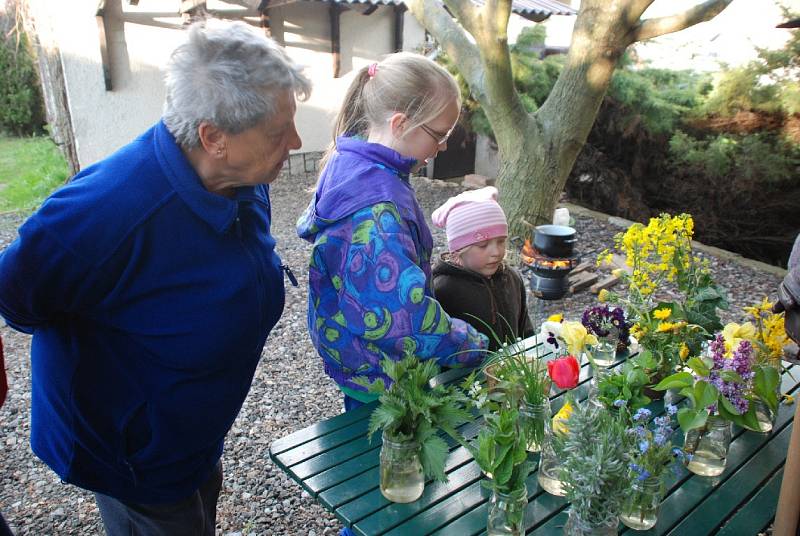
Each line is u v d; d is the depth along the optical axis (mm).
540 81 7402
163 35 6773
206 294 1313
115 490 1451
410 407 1307
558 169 5391
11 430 2969
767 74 6953
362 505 1361
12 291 1197
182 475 1480
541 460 1438
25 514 2416
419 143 1545
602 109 7723
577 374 1424
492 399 1464
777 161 6922
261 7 6828
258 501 2488
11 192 7172
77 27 6336
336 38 7828
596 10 4973
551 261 4109
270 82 1157
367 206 1475
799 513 1222
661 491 1291
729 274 5656
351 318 1516
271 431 2977
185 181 1233
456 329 1562
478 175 8680
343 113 1709
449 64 7230
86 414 1355
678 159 7523
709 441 1486
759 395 1545
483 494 1414
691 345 1758
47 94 6660
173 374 1356
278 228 6102
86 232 1179
